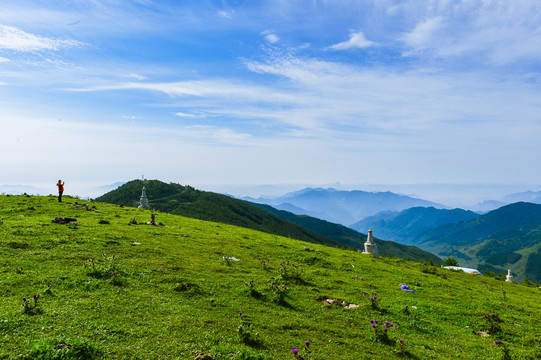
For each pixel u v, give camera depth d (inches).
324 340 717.3
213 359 529.3
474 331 953.5
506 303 1295.5
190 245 1384.1
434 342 822.5
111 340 551.2
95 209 2032.5
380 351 709.3
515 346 866.1
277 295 929.5
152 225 1705.2
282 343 657.0
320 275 1323.8
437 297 1248.8
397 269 1738.4
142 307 704.4
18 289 692.7
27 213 1633.9
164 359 522.0
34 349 463.2
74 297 698.2
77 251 1024.2
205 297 833.5
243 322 720.3
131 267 956.6
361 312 940.6
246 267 1211.2
